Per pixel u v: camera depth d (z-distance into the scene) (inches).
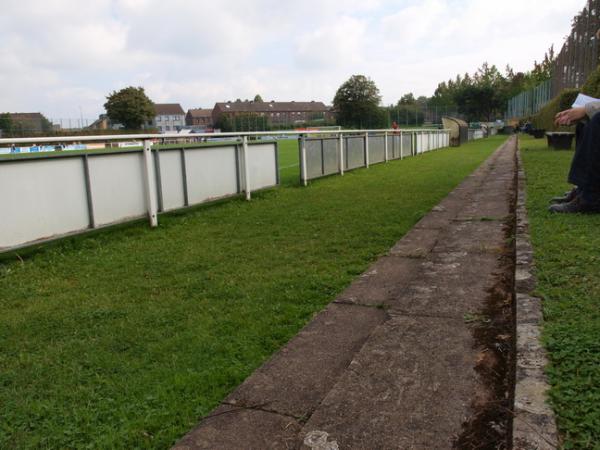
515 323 98.5
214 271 172.1
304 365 97.7
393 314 118.6
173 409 85.9
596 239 150.8
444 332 105.7
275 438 75.2
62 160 211.8
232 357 104.8
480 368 89.7
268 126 2974.9
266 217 273.9
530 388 73.5
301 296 140.7
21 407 89.4
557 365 79.1
